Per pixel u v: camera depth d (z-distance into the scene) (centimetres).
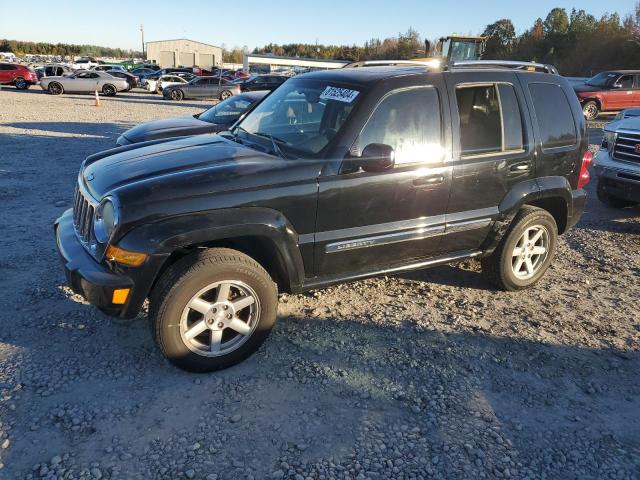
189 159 365
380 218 387
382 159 352
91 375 339
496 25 7538
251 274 339
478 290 492
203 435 291
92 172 378
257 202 337
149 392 325
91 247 336
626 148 715
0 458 267
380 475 270
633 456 292
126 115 2000
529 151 448
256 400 322
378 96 378
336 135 367
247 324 354
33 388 322
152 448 280
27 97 2716
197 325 336
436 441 296
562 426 313
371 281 499
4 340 371
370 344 389
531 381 355
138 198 314
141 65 5603
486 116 429
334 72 434
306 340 391
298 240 358
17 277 471
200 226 319
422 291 484
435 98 402
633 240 658
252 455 279
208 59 7412
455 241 431
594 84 2130
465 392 339
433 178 398
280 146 384
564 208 489
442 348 388
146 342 378
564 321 439
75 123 1667
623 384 357
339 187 362
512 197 445
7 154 1071
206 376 344
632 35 5134
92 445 280
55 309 418
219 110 955
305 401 323
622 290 507
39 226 615
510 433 305
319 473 269
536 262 491
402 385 343
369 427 303
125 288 313
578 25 6241
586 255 601
